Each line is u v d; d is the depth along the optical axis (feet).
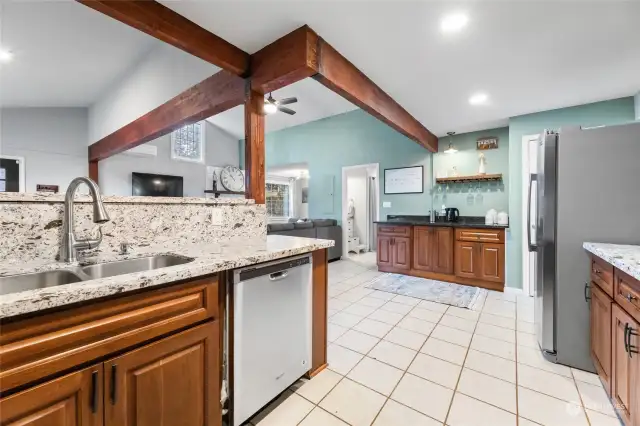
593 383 5.50
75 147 19.29
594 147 5.78
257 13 5.77
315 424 4.52
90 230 4.27
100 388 2.75
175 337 3.36
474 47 6.92
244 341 4.28
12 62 11.30
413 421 4.57
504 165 13.41
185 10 5.72
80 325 2.63
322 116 19.71
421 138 12.96
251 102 7.30
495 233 11.62
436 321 8.58
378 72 8.14
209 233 5.79
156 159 22.72
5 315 2.17
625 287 4.25
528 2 5.39
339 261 18.35
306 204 27.73
